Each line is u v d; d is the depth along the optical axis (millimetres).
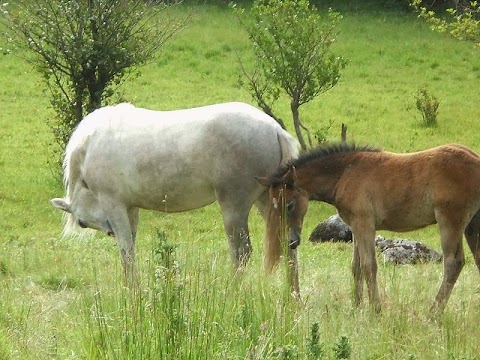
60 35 23547
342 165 12289
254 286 10445
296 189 12164
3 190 25578
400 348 9344
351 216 12219
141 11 24031
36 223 22688
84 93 24375
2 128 32062
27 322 10602
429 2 49719
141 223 22750
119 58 23875
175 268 9164
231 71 39312
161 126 13055
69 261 15664
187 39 42969
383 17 48500
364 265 12055
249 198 12812
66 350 9344
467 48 43500
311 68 25500
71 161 13758
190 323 8641
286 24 25188
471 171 11703
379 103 36062
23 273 15281
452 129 32812
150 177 13016
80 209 13961
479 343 9500
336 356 8344
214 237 20781
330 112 34781
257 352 8281
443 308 11266
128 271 12219
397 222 12148
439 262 17422
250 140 12625
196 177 12836
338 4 50500
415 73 40250
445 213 11703
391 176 12016
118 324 8992
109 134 13297
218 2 49500
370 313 10812
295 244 12125
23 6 23672
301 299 10766
